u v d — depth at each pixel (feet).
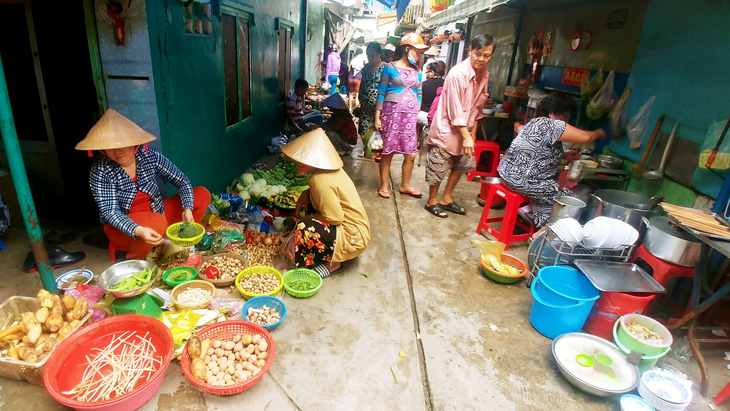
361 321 9.19
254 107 19.03
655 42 12.14
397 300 10.07
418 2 39.34
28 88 11.32
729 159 9.10
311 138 9.87
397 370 7.95
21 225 11.89
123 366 6.93
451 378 7.86
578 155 13.03
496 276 11.09
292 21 24.95
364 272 11.13
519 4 21.44
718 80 9.87
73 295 8.73
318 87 41.68
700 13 10.59
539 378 8.04
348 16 65.10
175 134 11.55
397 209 15.62
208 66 13.30
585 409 7.41
